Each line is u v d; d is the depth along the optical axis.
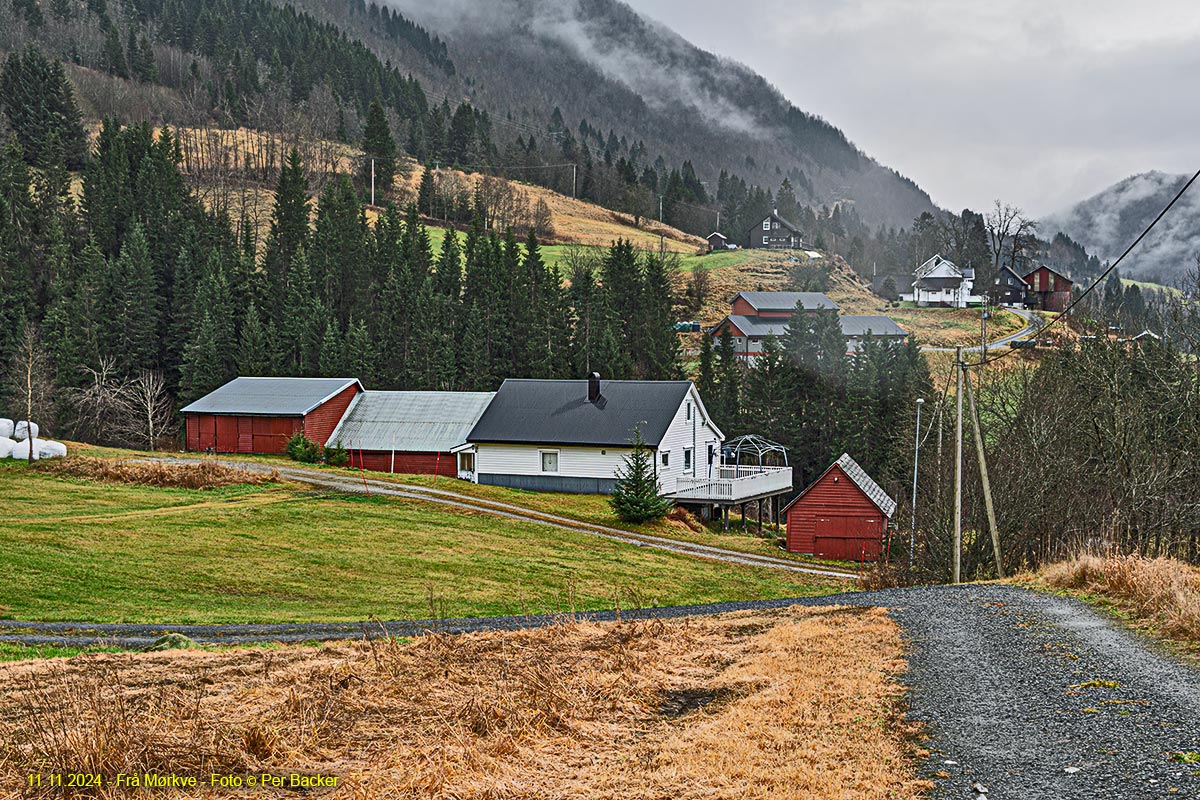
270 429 56.84
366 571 28.53
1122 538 33.50
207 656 13.98
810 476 70.25
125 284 77.06
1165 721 9.38
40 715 10.18
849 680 11.77
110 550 28.45
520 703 10.79
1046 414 35.56
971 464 34.94
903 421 63.47
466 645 14.36
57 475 44.56
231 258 89.69
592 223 182.38
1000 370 57.62
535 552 33.75
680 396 51.28
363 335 79.50
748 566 37.00
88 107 172.75
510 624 20.02
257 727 9.37
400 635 18.31
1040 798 7.65
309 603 24.02
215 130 177.25
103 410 68.31
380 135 164.25
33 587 23.20
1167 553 34.62
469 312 86.56
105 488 42.28
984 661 12.49
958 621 15.64
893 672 12.12
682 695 11.72
